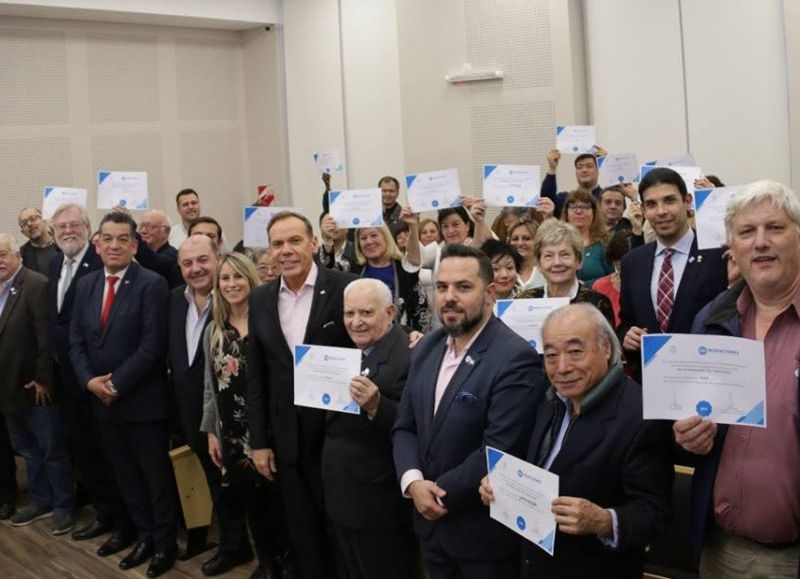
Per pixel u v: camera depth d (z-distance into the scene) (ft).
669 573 8.20
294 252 10.06
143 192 16.63
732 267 8.93
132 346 12.84
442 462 7.65
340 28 26.78
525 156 22.93
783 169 18.76
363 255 13.71
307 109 27.91
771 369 5.99
